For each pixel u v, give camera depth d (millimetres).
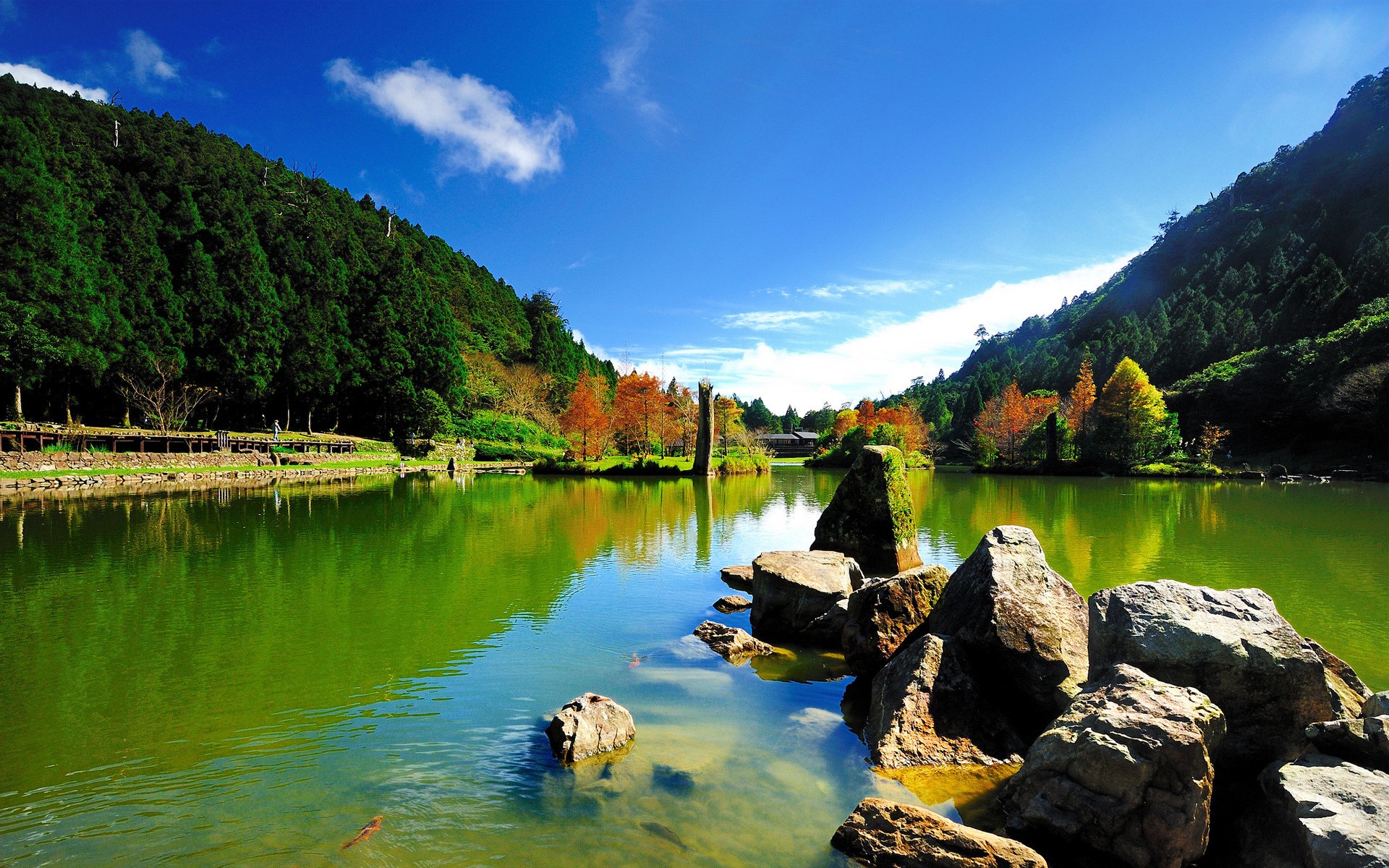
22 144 41688
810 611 10914
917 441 83875
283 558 16844
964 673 7160
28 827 5145
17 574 14758
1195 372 93062
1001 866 4516
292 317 63438
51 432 37500
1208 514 28188
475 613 11812
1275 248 133875
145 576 14562
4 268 39844
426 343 79125
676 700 8000
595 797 5629
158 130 92812
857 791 5820
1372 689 8141
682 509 30891
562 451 84062
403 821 5238
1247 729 5504
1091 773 4867
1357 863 3896
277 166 115688
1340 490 43594
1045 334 198000
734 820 5309
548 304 149500
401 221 129375
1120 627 6148
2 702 7754
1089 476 65250
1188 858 4633
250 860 4711
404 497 34844
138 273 51531
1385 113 148125
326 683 8406
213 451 47906
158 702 7758
